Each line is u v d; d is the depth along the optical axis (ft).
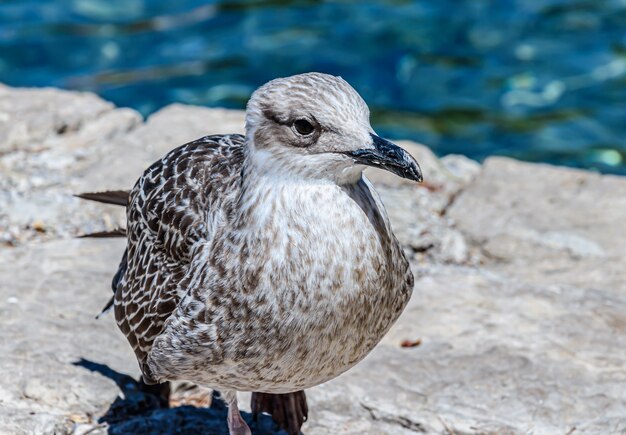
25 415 30.01
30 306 34.58
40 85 68.23
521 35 73.97
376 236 25.70
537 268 39.50
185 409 31.27
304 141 25.12
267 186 25.50
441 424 30.94
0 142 44.96
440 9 77.05
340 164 25.21
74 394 31.22
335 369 26.66
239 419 28.89
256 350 25.81
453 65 70.85
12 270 36.52
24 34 73.46
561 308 35.70
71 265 37.04
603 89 68.39
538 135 64.39
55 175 43.19
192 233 27.07
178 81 69.10
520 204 42.65
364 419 31.27
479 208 42.45
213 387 27.89
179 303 26.55
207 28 75.10
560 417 31.22
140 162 43.27
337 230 25.21
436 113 66.39
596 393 32.01
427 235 40.42
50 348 32.63
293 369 26.12
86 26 74.90
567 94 68.03
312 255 25.12
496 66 70.79
